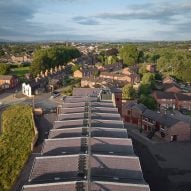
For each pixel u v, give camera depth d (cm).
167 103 11212
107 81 14288
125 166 4056
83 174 3816
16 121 8631
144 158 6312
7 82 14800
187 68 16738
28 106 10488
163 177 5456
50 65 18588
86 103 7269
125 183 3534
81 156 4238
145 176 5481
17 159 5962
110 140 4928
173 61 19212
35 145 6291
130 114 8906
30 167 5216
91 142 4825
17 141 6981
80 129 5431
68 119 6081
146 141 7388
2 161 5931
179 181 5319
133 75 15725
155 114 8138
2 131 8012
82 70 17300
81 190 3375
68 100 7688
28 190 3391
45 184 3469
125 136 5244
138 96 11425
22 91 13488
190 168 5856
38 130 7350
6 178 5256
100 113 6397
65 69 19225
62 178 3728
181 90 13238
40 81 14238
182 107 11206
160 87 13688
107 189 3419
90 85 14200
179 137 7444
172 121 7519
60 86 14838
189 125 7494
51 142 4850
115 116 6272
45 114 9031
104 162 4112
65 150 4584
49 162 4094
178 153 6631
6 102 11656
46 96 12688
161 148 6919
